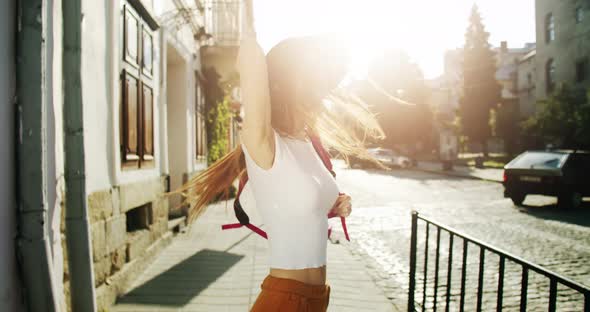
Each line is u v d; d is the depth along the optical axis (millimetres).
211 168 1667
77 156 3070
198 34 10133
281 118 1533
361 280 5078
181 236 7340
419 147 49719
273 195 1422
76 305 3064
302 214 1427
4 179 2393
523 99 41344
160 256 5938
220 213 10039
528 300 4473
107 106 4152
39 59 2508
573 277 5332
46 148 2617
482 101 46812
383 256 6270
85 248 3096
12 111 2461
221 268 5355
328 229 1648
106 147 4117
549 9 29203
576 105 20656
